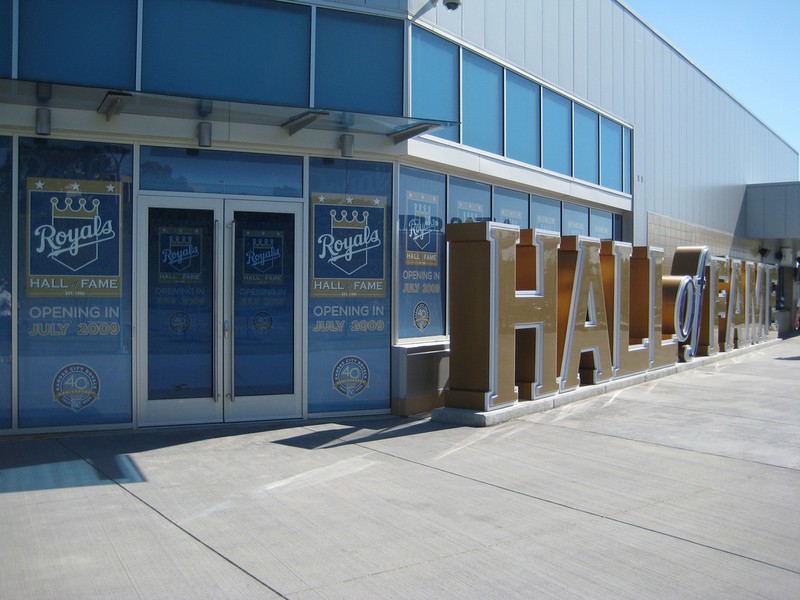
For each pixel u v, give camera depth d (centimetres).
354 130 939
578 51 1487
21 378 841
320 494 618
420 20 1031
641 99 1783
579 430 895
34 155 844
